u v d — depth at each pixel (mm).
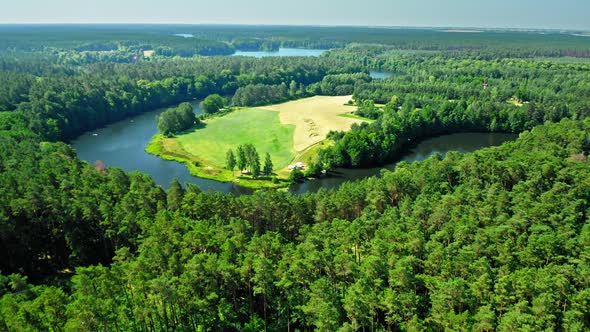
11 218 105062
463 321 67062
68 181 123250
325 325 67750
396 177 125250
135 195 116375
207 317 80250
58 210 106875
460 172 134375
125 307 74812
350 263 79062
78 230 105875
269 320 83812
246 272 78625
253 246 85188
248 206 111000
